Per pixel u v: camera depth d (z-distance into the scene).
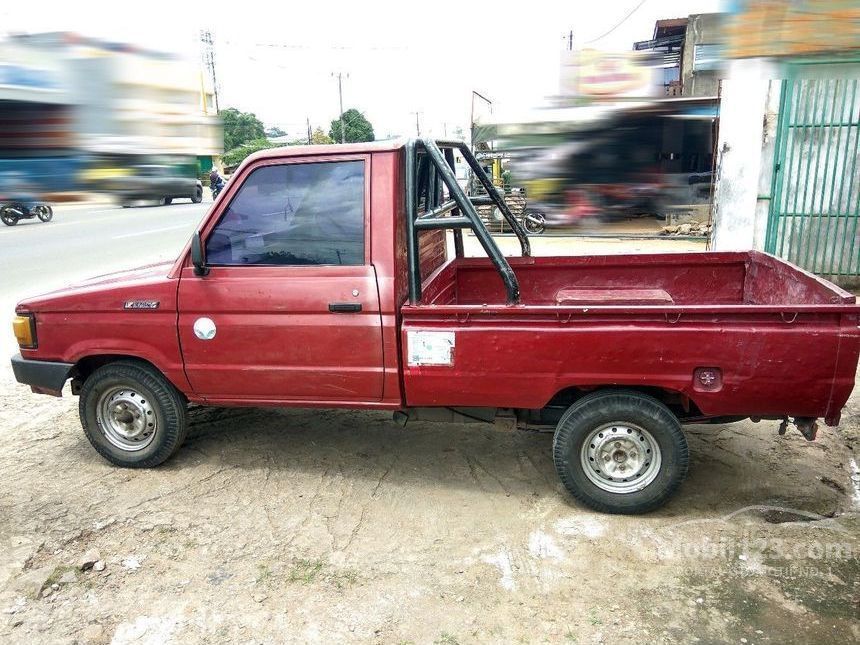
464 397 3.44
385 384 3.51
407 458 4.11
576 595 2.82
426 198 4.18
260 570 3.03
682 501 3.51
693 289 4.45
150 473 3.95
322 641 2.60
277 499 3.64
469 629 2.64
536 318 3.25
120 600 2.85
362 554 3.14
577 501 3.52
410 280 3.39
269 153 3.50
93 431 3.99
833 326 2.99
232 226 3.59
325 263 3.50
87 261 10.74
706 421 3.40
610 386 3.35
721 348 3.09
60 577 2.99
